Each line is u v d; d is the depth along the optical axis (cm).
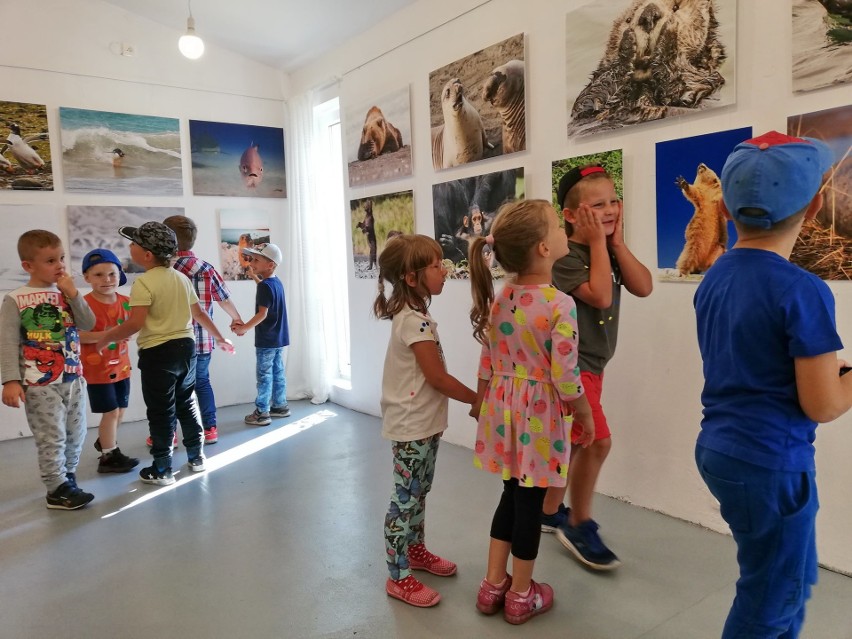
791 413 120
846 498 201
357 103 429
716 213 224
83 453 376
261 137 505
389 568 201
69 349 288
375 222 423
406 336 188
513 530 184
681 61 230
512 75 303
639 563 216
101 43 438
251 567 225
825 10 191
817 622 179
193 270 374
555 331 168
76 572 226
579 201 203
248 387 509
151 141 459
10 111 409
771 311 118
